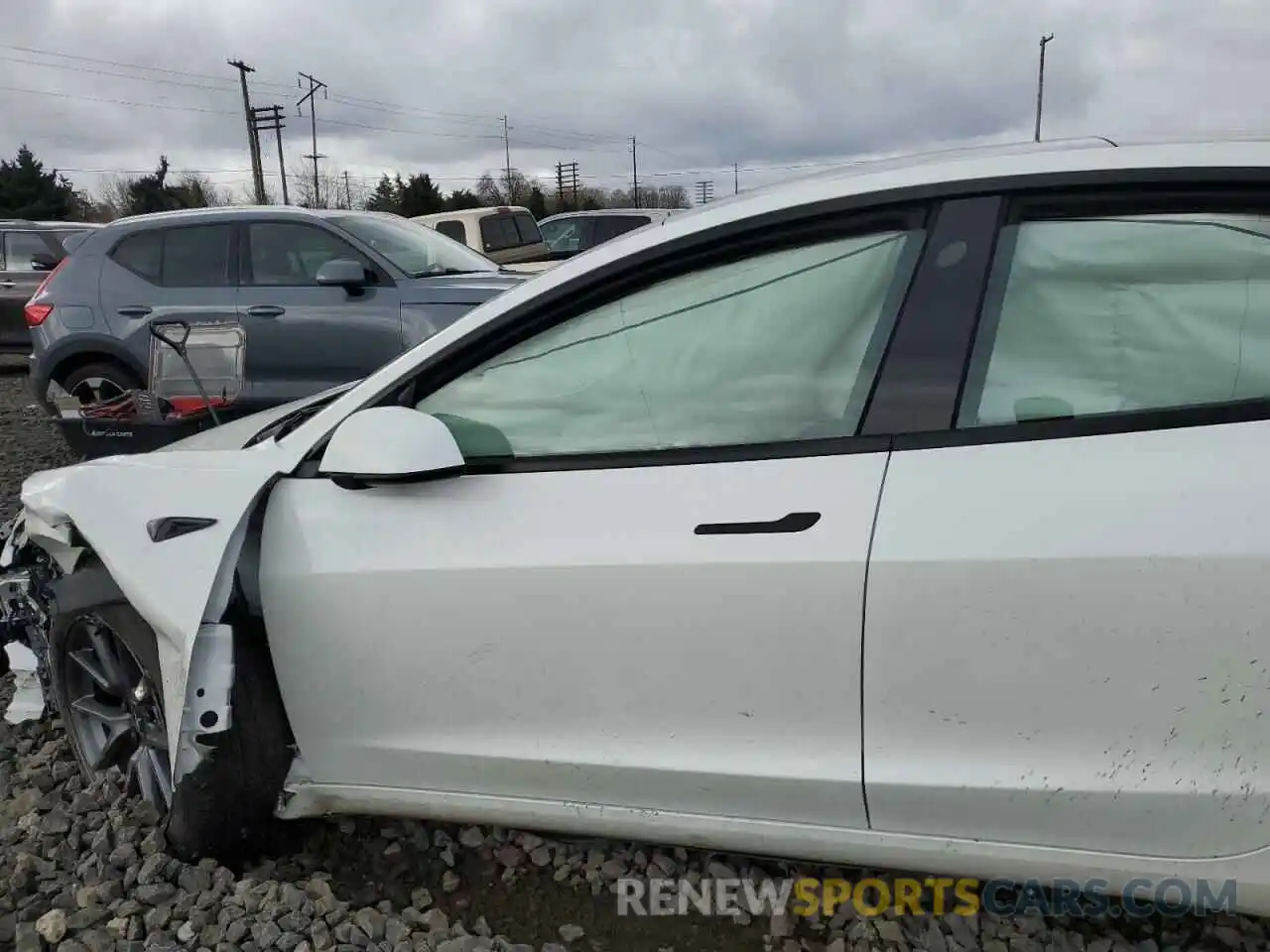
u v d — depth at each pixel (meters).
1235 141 1.79
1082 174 1.79
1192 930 2.09
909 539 1.72
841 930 2.15
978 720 1.75
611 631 1.90
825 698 1.81
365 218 6.76
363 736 2.13
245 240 6.39
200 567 2.09
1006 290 1.80
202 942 2.11
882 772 1.81
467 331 2.08
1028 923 2.13
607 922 2.21
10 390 10.25
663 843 2.05
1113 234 1.78
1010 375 1.77
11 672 3.18
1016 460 1.72
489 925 2.21
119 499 2.24
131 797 2.54
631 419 1.98
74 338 6.38
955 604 1.70
